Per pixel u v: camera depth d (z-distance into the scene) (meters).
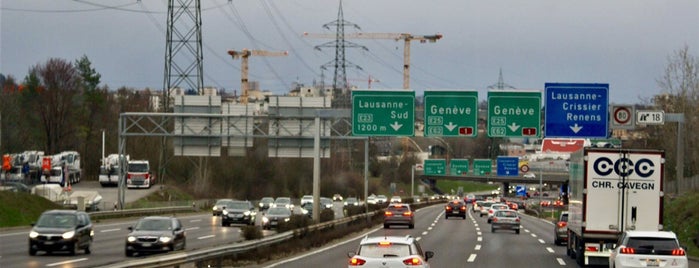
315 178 52.22
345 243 46.25
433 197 156.38
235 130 58.69
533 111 46.16
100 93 130.25
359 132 48.38
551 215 98.81
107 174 109.69
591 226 30.23
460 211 86.25
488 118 46.41
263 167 121.88
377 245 20.06
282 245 36.97
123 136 64.06
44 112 119.38
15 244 40.47
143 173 106.44
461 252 38.50
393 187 120.81
